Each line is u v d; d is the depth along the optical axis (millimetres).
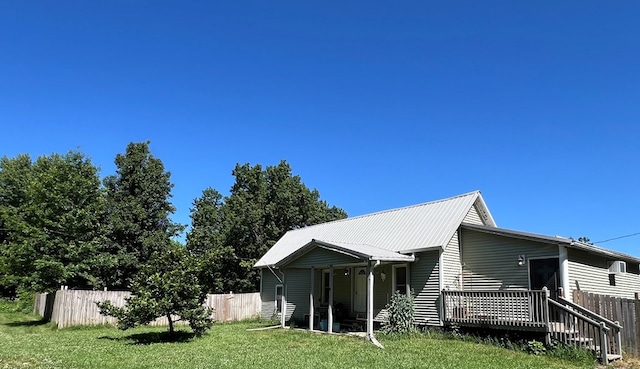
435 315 16531
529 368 11008
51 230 24031
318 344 14891
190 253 16969
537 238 15453
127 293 22234
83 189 25547
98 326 21000
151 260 16750
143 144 37094
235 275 37812
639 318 12727
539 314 13414
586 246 15375
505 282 16406
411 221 20281
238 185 42344
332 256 17797
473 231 17734
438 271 16828
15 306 31047
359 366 11102
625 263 18406
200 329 16547
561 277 14867
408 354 12805
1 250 25875
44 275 22766
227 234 38562
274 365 11180
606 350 11977
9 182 38719
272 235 39406
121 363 11164
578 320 12695
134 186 36281
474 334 15289
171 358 12109
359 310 19891
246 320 25438
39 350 13000
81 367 10461
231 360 11844
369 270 16031
